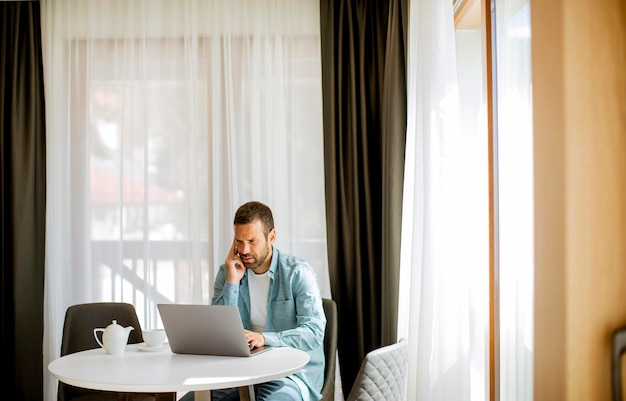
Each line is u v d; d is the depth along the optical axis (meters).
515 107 2.12
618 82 1.13
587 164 1.13
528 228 2.00
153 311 3.90
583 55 1.14
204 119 3.95
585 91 1.14
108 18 3.98
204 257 3.92
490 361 2.46
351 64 3.82
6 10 3.91
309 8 3.94
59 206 3.91
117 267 3.91
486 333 2.62
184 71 3.96
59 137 3.93
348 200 3.81
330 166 3.81
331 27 3.85
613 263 1.13
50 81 3.92
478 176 2.93
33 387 3.85
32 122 3.88
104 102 3.96
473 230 2.92
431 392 2.81
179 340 2.54
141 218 3.93
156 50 3.97
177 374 2.22
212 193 3.89
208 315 2.44
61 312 3.88
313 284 2.93
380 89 3.80
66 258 3.91
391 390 2.08
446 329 2.76
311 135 3.91
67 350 3.08
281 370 2.25
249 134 3.92
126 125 3.95
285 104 3.92
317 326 2.79
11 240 3.85
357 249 3.75
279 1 3.94
